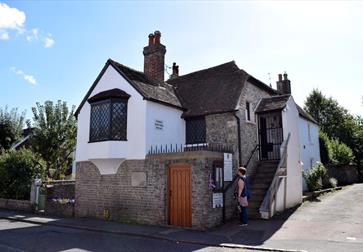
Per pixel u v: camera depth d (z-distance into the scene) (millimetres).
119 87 14016
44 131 19688
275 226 10227
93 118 13922
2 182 18203
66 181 17328
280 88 24109
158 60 16797
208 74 17156
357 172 29562
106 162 13250
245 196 10891
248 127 14523
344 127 34438
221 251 7770
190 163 11133
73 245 8703
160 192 11852
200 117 14711
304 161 21297
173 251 7832
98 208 13734
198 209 10664
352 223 10188
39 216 14617
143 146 12688
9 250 8156
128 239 9500
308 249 7449
